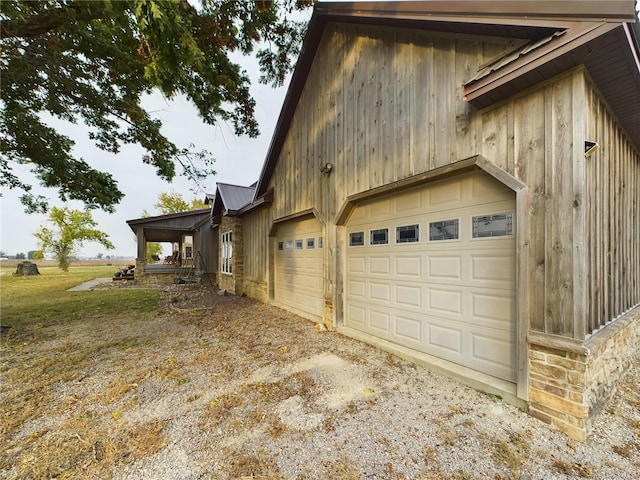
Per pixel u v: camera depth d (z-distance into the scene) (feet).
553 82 7.47
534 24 7.20
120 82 17.16
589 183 7.70
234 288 31.81
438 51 10.54
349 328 16.17
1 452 6.57
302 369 11.19
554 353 7.46
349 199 15.14
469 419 7.77
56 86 16.22
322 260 18.54
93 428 7.50
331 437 7.09
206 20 12.27
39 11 12.28
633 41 6.35
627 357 10.57
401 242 13.00
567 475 5.80
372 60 13.62
